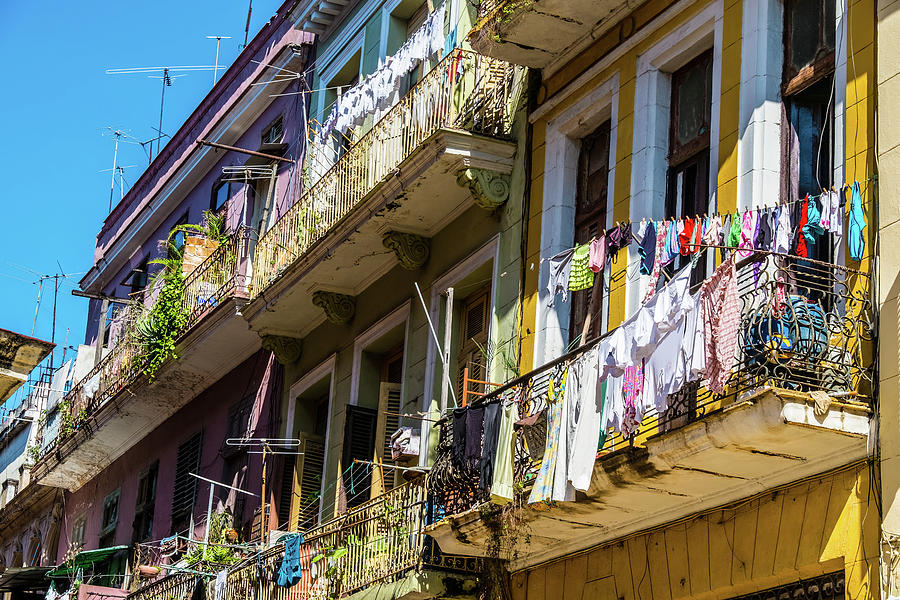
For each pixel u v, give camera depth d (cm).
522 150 1750
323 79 2431
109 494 3062
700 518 1341
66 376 3553
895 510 1118
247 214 2606
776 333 1149
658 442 1260
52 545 3356
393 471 1911
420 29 1942
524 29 1653
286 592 1880
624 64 1588
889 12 1236
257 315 2239
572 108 1670
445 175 1788
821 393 1141
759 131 1357
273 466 2256
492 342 1716
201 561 2208
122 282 3341
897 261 1162
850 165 1240
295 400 2259
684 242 1273
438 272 1905
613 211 1548
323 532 1828
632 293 1487
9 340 1282
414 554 1623
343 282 2106
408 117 1881
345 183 2020
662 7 1541
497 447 1436
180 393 2717
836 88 1280
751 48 1391
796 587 1236
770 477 1247
